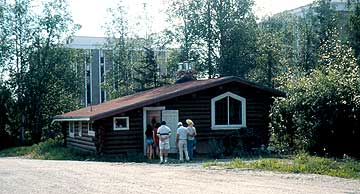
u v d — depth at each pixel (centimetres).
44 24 4791
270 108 2608
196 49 5131
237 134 2441
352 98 1952
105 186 1246
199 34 5050
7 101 4531
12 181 1362
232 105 2592
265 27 5322
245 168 1653
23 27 4750
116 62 5497
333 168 1548
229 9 5034
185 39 5181
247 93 2612
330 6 4812
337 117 1975
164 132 2073
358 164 1602
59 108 4891
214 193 1116
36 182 1334
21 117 4631
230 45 4994
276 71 4966
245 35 4953
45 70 4756
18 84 4644
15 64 4738
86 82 6994
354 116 1930
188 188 1200
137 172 1584
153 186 1241
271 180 1352
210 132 2534
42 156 2864
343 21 4609
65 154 2709
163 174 1522
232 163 1802
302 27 4850
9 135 4491
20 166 1858
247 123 2603
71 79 4947
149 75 5088
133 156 2328
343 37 4112
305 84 2186
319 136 2045
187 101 2511
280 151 2316
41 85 4706
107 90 5572
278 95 2650
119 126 2412
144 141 2444
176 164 1955
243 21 5022
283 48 5041
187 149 2186
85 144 2788
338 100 1989
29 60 4728
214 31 5072
